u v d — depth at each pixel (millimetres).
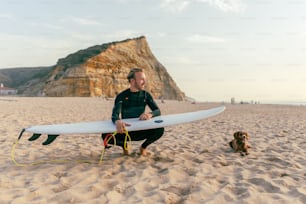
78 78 61469
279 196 2816
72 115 13023
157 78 77750
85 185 3152
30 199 2777
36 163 4125
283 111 20156
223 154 4883
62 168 3877
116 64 67000
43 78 73688
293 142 6070
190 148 5391
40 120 10305
